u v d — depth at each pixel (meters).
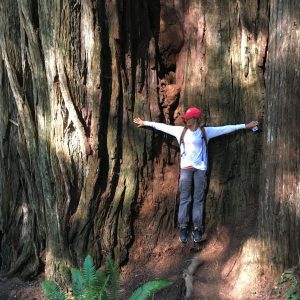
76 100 6.18
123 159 6.45
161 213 6.65
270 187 5.63
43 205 6.72
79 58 6.08
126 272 6.57
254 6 6.08
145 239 6.67
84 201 6.40
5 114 6.85
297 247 5.54
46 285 5.68
